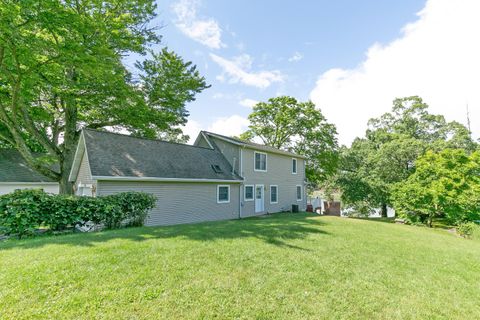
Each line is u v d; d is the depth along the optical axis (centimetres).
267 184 1716
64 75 1015
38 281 293
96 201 680
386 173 1989
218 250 472
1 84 1002
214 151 1617
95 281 305
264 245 541
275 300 307
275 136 2477
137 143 1180
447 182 1288
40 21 736
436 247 696
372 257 527
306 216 1338
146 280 320
